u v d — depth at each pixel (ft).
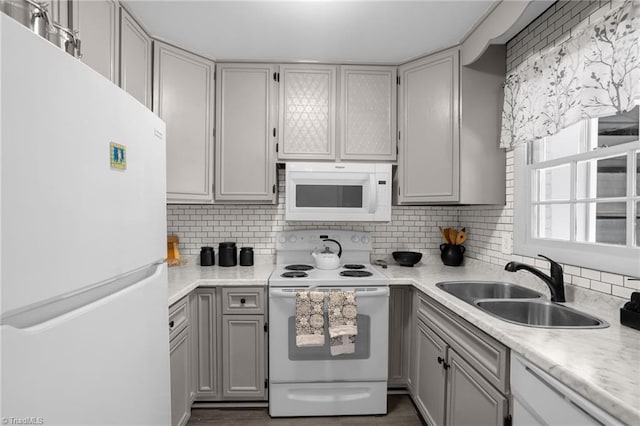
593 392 2.49
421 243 8.79
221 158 7.46
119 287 2.68
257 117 7.51
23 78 1.65
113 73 5.11
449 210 8.79
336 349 6.17
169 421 3.58
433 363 5.78
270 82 7.54
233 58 7.40
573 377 2.68
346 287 6.59
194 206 8.49
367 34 6.44
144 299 2.97
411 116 7.45
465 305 4.71
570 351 3.14
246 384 6.70
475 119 6.76
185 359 5.93
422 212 8.78
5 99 1.56
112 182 2.44
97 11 4.67
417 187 7.36
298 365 6.48
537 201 5.91
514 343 3.44
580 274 4.88
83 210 2.10
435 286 5.97
